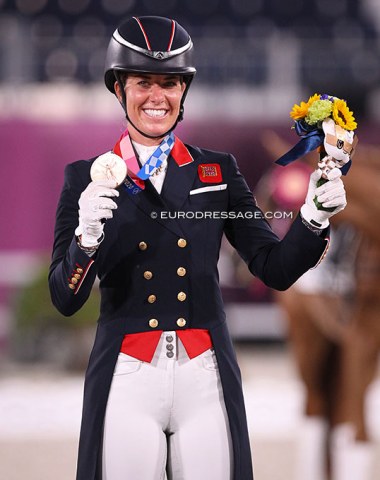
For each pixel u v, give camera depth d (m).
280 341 38.69
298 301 17.16
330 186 8.14
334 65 39.97
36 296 35.12
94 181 8.04
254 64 39.78
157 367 8.38
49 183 37.16
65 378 33.59
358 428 16.81
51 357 35.44
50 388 31.64
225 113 37.75
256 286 19.97
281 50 39.84
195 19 45.03
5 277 37.09
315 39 42.91
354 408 16.81
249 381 32.50
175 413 8.35
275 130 37.09
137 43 8.40
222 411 8.41
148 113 8.55
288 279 8.47
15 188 37.03
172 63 8.41
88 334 35.31
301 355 17.28
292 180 17.45
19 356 35.78
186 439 8.27
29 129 37.16
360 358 16.66
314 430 17.09
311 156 14.20
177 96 8.58
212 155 9.01
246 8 45.31
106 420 8.30
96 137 37.38
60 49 40.00
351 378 16.75
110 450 8.23
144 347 8.40
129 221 8.59
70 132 37.31
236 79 39.72
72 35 43.44
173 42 8.46
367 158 15.53
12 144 37.03
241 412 8.51
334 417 17.00
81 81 40.16
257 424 26.27
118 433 8.23
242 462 8.37
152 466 8.16
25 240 37.09
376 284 16.50
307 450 17.11
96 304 35.22
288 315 17.41
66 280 8.29
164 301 8.53
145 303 8.52
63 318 35.03
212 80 39.66
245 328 37.91
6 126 37.09
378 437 22.27
